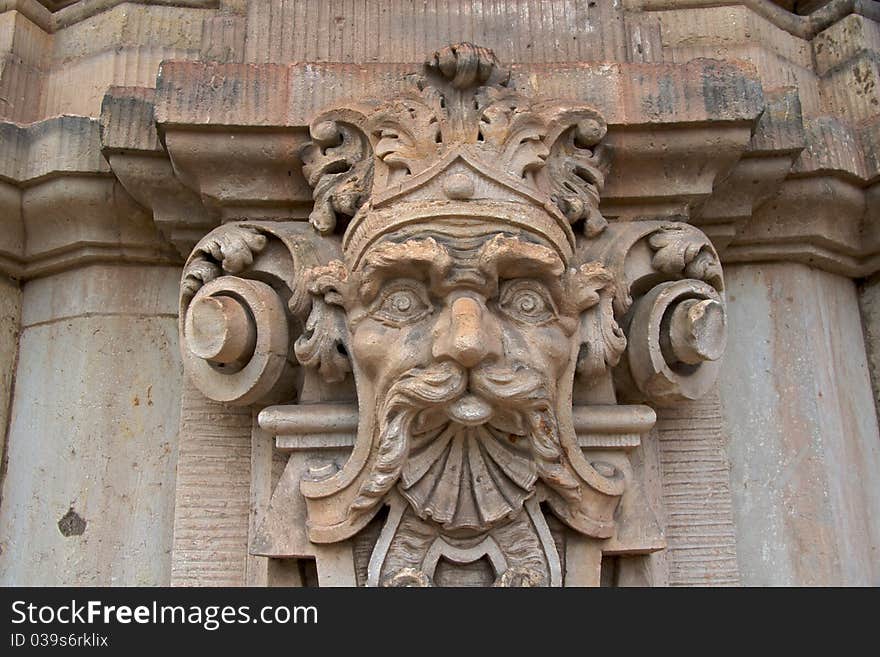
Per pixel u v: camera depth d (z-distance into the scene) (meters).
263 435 1.73
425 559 1.52
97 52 2.10
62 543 1.77
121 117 1.76
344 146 1.67
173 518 1.79
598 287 1.58
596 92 1.72
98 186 1.86
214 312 1.61
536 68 1.73
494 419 1.48
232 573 1.70
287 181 1.74
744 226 1.92
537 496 1.55
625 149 1.71
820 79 2.20
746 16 2.15
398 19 1.94
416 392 1.43
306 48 1.91
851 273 2.06
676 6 2.17
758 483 1.83
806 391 1.88
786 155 1.81
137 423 1.84
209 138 1.69
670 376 1.66
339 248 1.68
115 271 1.94
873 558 1.85
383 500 1.53
